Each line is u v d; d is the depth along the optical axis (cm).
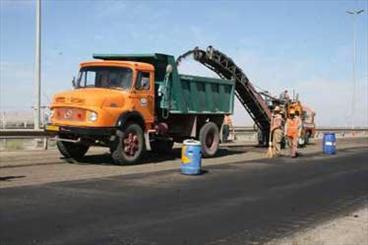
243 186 1475
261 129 3027
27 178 1480
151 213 1073
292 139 2477
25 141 2541
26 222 953
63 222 964
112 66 1906
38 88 2481
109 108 1795
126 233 909
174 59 2048
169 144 2262
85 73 1945
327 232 993
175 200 1220
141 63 1920
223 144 3247
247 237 928
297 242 912
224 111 2397
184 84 2114
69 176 1541
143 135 1917
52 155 2148
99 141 1844
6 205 1090
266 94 2966
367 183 1639
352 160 2386
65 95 1839
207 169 1838
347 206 1255
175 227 969
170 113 2062
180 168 1812
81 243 838
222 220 1045
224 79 2416
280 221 1064
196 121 2233
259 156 2431
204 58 2527
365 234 988
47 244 825
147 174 1634
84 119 1788
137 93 1884
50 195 1212
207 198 1266
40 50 2484
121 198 1212
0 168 1705
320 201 1304
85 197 1202
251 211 1143
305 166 2055
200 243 873
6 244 816
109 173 1634
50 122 1886
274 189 1449
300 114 3136
